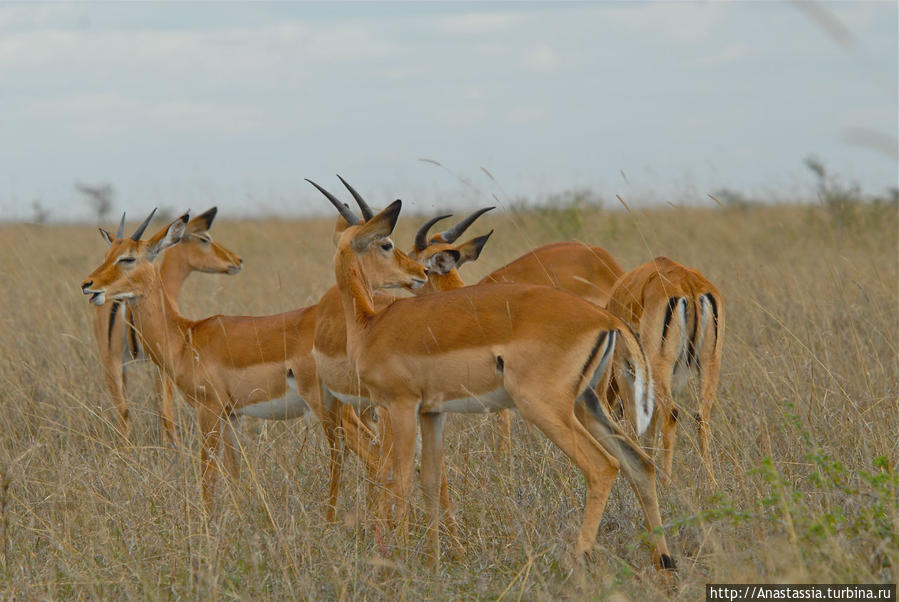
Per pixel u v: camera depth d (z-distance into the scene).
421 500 15.58
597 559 12.73
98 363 23.50
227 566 13.17
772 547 11.46
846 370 18.31
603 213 40.88
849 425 15.30
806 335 20.03
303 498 15.37
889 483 11.92
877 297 22.77
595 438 13.55
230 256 23.86
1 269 32.00
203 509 13.84
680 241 35.50
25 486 15.59
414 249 20.73
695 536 13.43
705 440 15.95
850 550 11.34
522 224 40.12
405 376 14.16
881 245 32.59
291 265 35.19
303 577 12.43
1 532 14.07
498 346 13.38
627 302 18.08
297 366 16.86
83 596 12.65
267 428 18.48
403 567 12.70
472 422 18.38
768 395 17.09
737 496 13.71
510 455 15.66
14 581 12.94
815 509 12.72
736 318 22.77
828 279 25.02
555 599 11.87
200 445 17.38
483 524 14.05
